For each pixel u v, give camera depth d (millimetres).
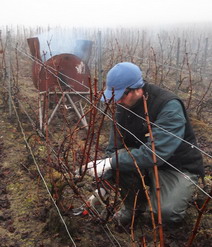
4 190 3152
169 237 2531
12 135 4469
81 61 4543
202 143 4750
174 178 2518
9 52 5082
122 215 2635
